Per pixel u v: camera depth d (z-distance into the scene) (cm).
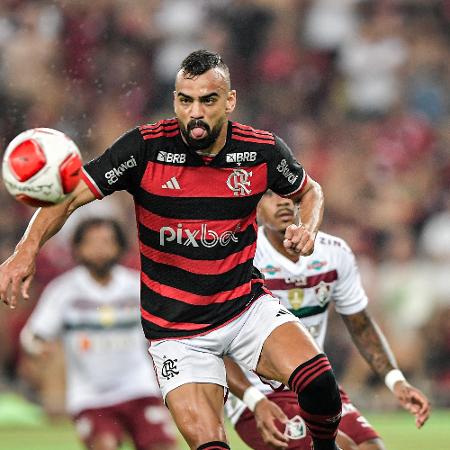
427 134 6053
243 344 1914
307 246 1814
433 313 4716
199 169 1853
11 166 1686
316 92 6312
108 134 5966
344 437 2103
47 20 6278
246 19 6481
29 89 6062
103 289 3006
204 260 1881
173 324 1906
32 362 4347
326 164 5841
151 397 2927
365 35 6444
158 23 6444
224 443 1802
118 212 5203
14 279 1772
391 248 5028
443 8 6544
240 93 6334
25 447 3562
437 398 4550
